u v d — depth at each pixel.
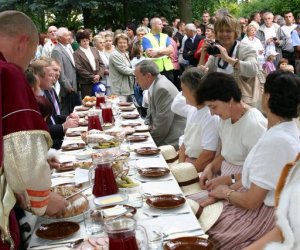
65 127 3.96
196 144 3.12
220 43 3.90
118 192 2.10
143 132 3.74
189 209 1.92
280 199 1.24
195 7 15.85
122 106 5.23
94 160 2.09
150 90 4.14
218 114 2.56
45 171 1.64
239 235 2.17
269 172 2.05
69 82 6.38
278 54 8.90
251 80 3.77
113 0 13.85
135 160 2.80
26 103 1.63
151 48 7.33
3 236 1.59
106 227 1.37
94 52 7.08
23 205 1.72
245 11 16.19
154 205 1.94
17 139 1.59
